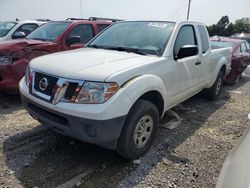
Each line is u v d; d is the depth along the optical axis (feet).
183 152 12.36
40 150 11.85
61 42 20.34
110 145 10.28
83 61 11.02
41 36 21.58
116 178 10.17
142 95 11.11
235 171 6.53
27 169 10.43
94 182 9.87
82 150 12.01
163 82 12.25
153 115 11.64
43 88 10.55
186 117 17.06
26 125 14.33
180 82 13.99
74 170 10.54
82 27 22.44
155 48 13.07
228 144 13.41
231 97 23.06
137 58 11.88
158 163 11.30
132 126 10.47
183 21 14.97
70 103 9.64
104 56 11.92
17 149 11.83
